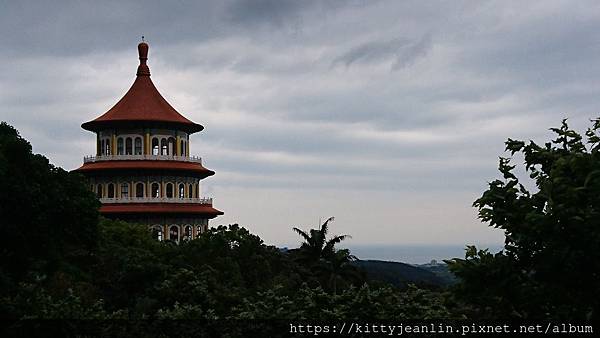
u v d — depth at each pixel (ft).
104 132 353.10
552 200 57.41
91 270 212.23
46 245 208.95
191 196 356.59
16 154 208.95
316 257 289.33
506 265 60.80
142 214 336.70
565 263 57.41
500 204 61.41
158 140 351.87
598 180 56.34
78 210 216.74
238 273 234.79
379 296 104.42
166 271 192.54
